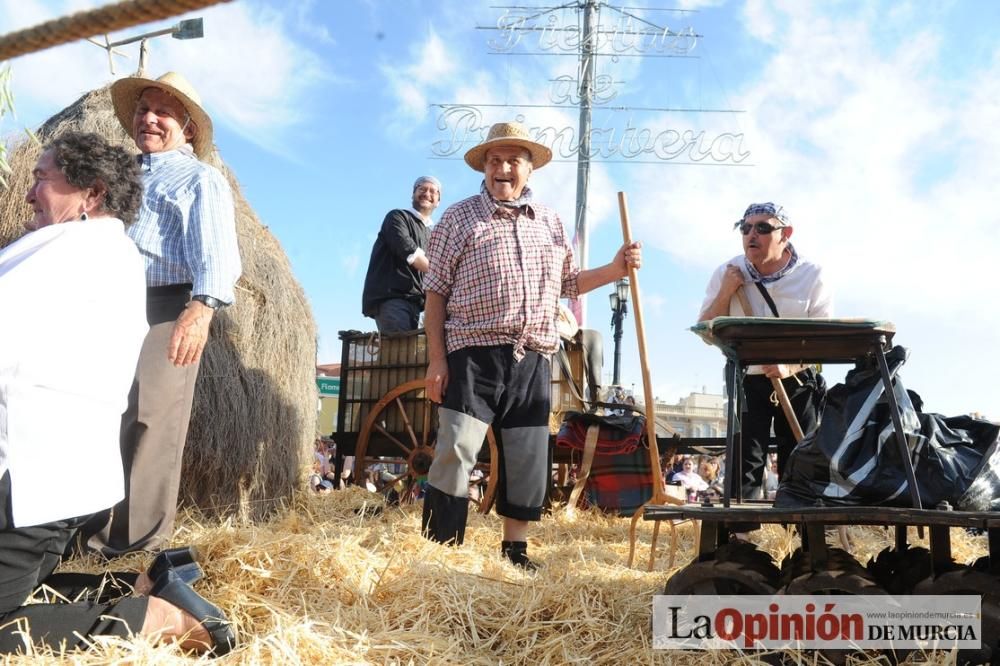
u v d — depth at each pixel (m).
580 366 6.95
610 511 6.54
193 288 3.87
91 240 2.63
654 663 2.72
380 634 2.71
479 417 4.33
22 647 2.39
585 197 16.50
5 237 5.05
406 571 3.31
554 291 4.52
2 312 2.39
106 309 2.59
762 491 4.93
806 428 4.87
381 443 7.01
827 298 4.84
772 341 3.17
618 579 3.68
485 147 4.55
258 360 5.58
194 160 4.12
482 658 2.70
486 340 4.36
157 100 4.17
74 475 2.46
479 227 4.44
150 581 2.78
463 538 4.36
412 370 6.84
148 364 3.87
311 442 6.27
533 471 4.34
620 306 12.64
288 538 3.36
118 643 2.40
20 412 2.39
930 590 2.70
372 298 7.32
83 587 2.92
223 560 3.19
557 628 3.00
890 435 2.91
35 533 2.43
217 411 5.11
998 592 2.60
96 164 2.81
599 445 6.47
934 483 2.81
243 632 2.77
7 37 0.65
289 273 6.36
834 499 2.92
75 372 2.49
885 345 3.15
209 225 3.92
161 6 0.61
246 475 5.36
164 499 3.88
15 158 5.21
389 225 7.25
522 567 4.10
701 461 11.69
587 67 16.67
